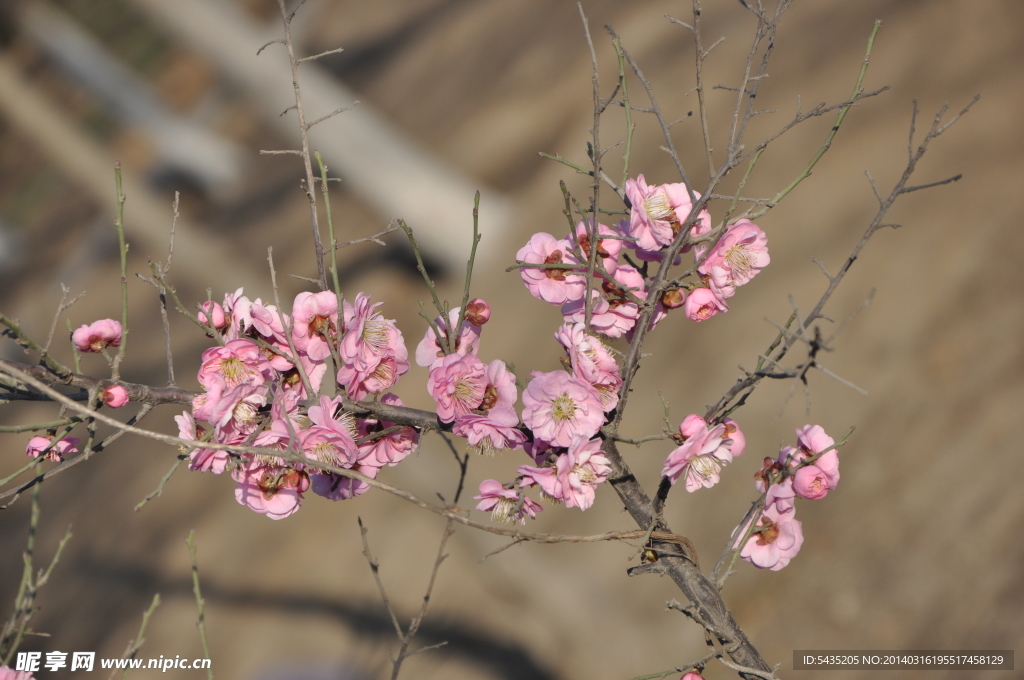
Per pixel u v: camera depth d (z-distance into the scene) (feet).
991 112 28.58
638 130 41.01
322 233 52.90
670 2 47.67
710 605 6.48
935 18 33.14
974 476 21.77
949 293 25.53
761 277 30.68
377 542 32.04
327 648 29.96
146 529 42.47
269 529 36.22
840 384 25.80
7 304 77.20
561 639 25.75
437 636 27.94
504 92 53.36
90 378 6.65
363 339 6.92
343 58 78.23
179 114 83.82
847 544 22.89
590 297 6.55
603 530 27.12
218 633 33.35
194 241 52.70
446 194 45.37
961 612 19.93
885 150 30.63
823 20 37.70
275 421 6.35
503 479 30.40
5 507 6.32
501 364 6.59
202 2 49.93
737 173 34.96
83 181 53.78
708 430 6.41
